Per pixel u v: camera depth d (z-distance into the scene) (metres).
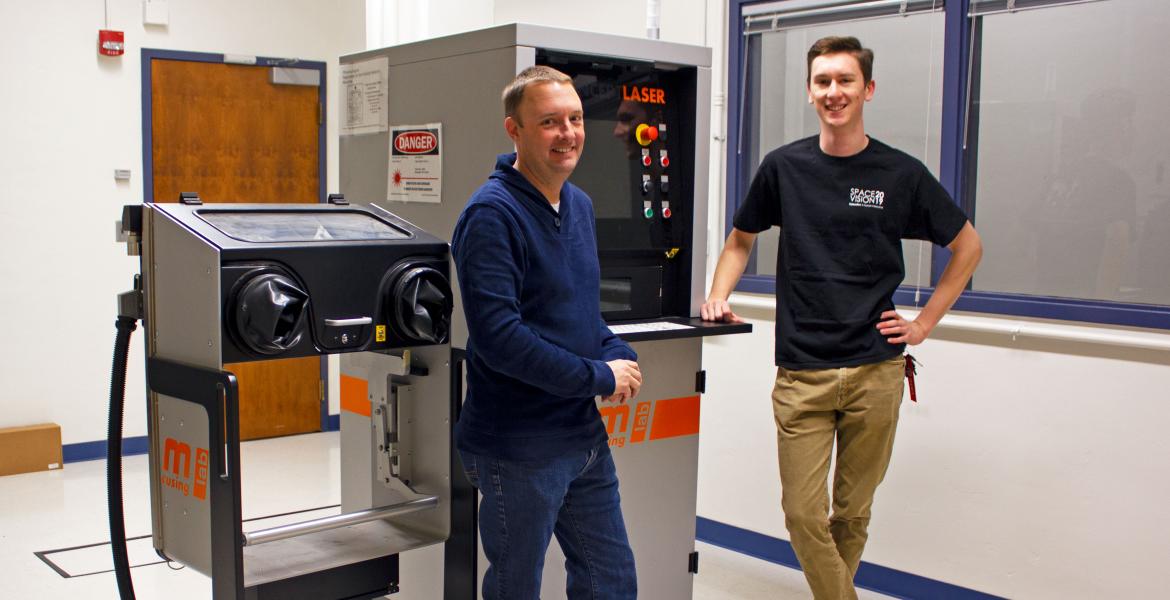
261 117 5.26
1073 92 2.85
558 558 2.43
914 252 3.16
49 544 3.67
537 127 1.84
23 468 4.61
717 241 3.67
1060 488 2.86
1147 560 2.73
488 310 1.78
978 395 3.00
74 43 4.72
